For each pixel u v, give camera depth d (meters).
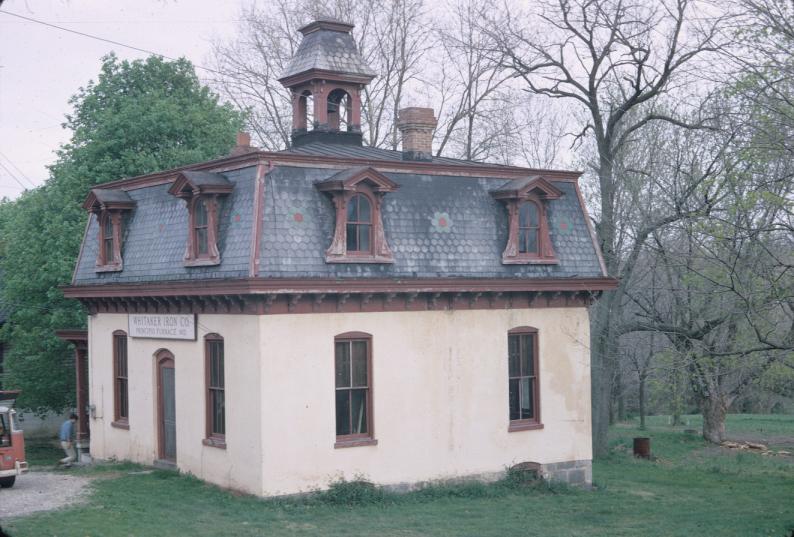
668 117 31.62
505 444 23.88
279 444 20.22
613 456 33.66
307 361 20.67
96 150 33.19
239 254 20.23
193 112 34.84
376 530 18.17
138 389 24.94
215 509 19.33
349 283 20.70
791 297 19.94
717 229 20.41
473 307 23.36
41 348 34.50
